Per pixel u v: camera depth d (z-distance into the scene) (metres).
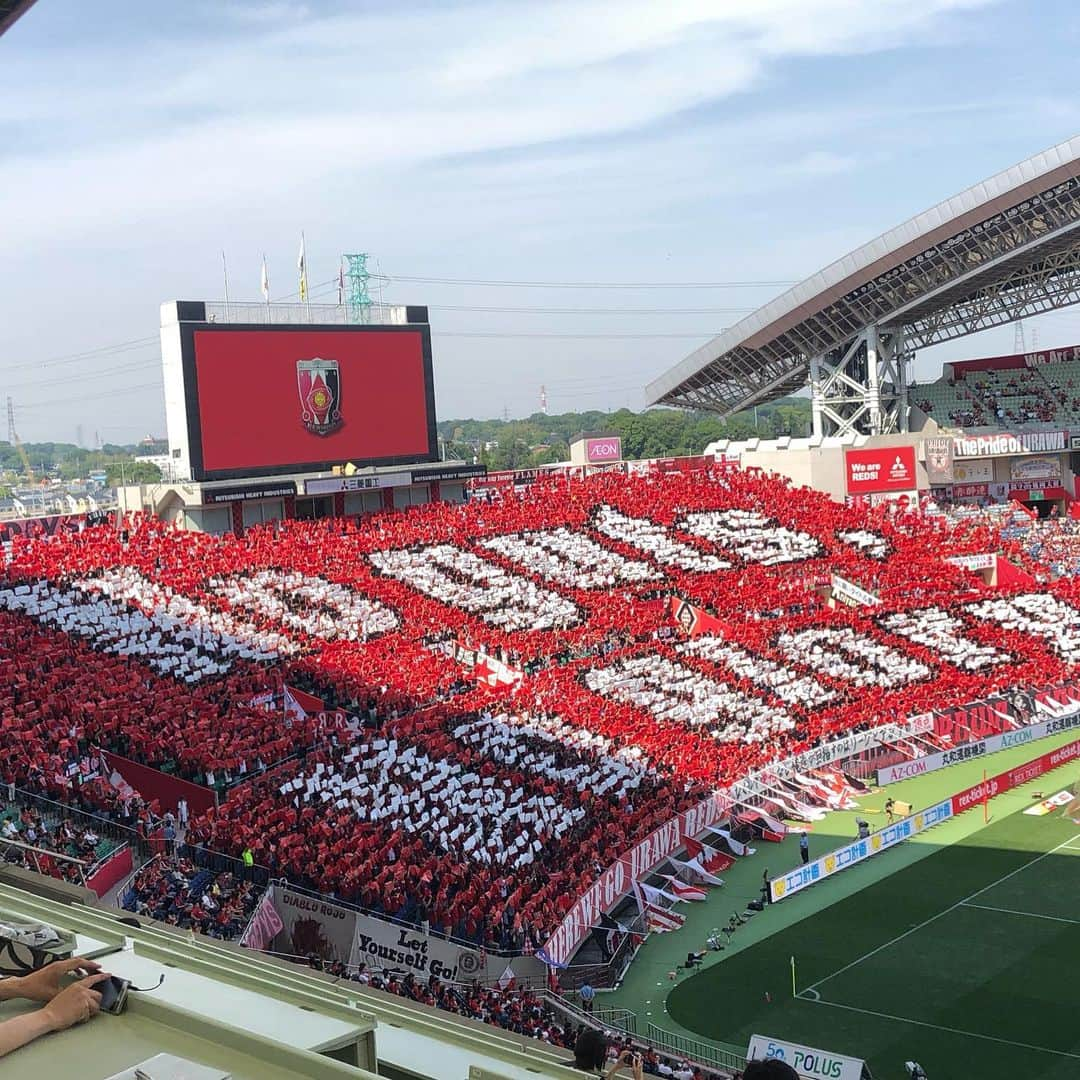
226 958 11.12
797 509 92.31
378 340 75.38
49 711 46.72
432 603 69.06
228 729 48.94
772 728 62.72
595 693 62.94
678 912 47.88
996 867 50.75
